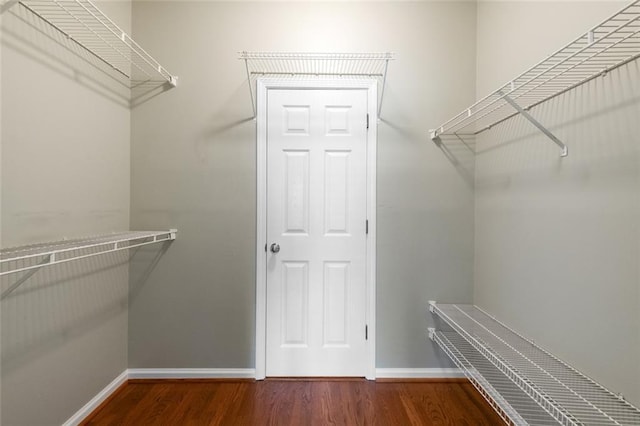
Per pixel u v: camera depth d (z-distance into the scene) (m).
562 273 1.33
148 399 1.86
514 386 1.50
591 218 1.18
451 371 2.08
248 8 2.04
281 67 2.05
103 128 1.77
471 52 2.07
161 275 2.05
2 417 1.22
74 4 1.49
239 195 2.06
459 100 2.07
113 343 1.90
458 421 1.67
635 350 1.03
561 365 1.29
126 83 1.99
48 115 1.39
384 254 2.08
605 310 1.13
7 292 1.24
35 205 1.33
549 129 1.40
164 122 2.04
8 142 1.21
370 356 2.08
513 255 1.68
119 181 1.93
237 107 2.06
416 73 2.07
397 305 2.09
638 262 1.02
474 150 2.08
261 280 2.06
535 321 1.51
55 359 1.47
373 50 2.06
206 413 1.73
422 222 2.09
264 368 2.07
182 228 2.05
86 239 1.56
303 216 2.09
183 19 2.04
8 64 1.21
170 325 2.06
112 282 1.89
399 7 2.06
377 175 2.08
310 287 2.09
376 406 1.80
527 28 1.55
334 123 2.08
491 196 1.89
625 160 1.05
